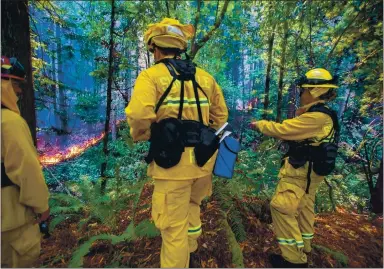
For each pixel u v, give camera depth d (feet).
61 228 9.84
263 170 11.58
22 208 5.84
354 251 8.46
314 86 6.97
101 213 9.46
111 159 14.94
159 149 5.84
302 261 7.10
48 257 7.88
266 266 7.54
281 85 17.49
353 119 17.17
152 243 8.15
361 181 14.53
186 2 17.79
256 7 17.40
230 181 10.16
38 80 17.39
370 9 13.44
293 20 15.28
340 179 13.78
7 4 9.39
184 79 6.05
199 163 5.95
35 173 5.63
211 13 19.08
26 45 10.08
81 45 16.37
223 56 20.08
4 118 5.43
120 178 12.74
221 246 7.94
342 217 10.86
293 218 7.19
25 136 5.61
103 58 15.90
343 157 16.75
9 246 5.95
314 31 16.16
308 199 7.65
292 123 6.95
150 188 11.94
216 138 6.19
